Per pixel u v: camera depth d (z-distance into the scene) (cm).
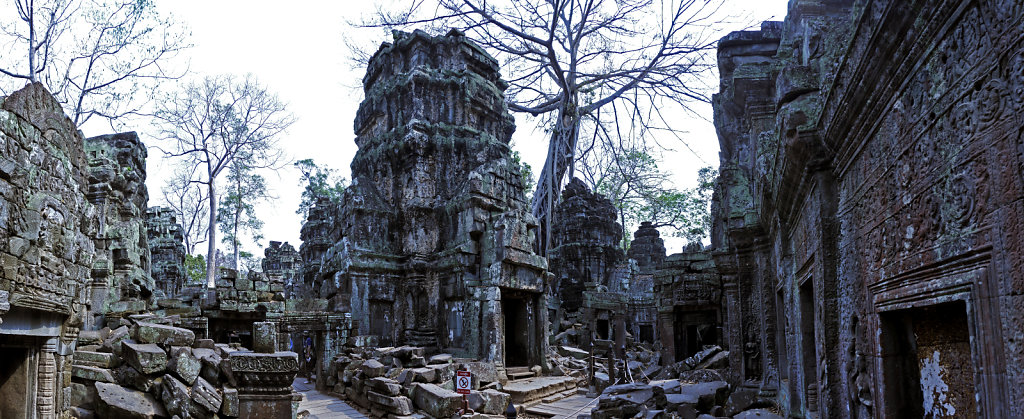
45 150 729
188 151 3972
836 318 584
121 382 987
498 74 3164
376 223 2522
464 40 2972
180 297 2189
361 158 2800
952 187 325
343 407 1694
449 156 2677
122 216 1559
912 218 384
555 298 3528
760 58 1340
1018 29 259
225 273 1986
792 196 726
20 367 727
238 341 2334
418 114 2705
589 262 4031
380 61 2991
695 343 2612
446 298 2395
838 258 580
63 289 776
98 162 1470
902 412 446
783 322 1102
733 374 1405
